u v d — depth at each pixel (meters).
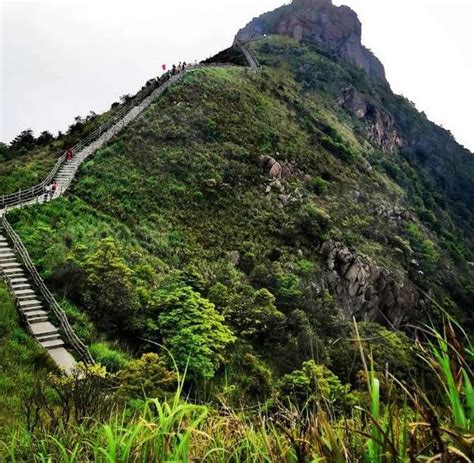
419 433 1.74
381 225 37.12
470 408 1.43
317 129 49.06
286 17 122.06
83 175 26.17
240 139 36.19
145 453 2.14
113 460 1.97
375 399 1.55
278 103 49.66
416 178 70.69
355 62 119.75
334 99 74.94
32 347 11.61
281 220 29.09
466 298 37.06
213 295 18.72
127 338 14.46
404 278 31.33
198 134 34.38
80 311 14.65
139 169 28.59
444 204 73.62
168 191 27.59
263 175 33.22
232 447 2.45
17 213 19.41
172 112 36.31
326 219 30.75
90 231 20.20
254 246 26.16
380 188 46.06
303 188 34.94
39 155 30.41
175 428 2.62
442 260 42.69
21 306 13.81
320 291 25.38
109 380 8.60
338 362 14.47
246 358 14.45
